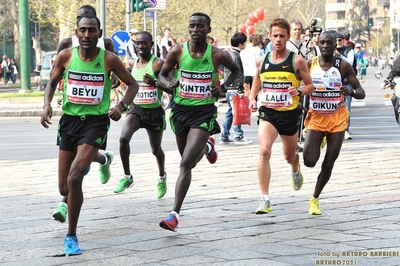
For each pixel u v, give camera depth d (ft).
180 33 396.16
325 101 72.95
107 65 62.03
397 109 109.60
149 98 81.87
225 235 64.23
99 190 87.51
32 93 278.67
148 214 73.97
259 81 74.23
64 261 56.65
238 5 537.24
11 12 538.88
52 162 111.04
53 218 72.59
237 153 118.21
